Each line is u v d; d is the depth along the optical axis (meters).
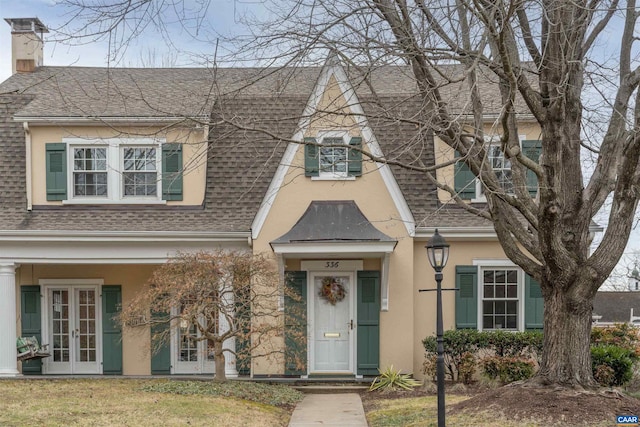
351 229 14.82
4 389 13.27
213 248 15.84
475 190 15.95
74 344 16.56
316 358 15.67
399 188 15.29
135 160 16.42
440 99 10.75
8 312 15.50
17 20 19.55
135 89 17.23
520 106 14.80
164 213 16.22
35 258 15.65
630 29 10.59
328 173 15.38
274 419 11.34
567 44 10.05
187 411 11.19
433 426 10.03
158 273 14.27
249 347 13.90
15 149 16.97
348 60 9.52
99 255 15.75
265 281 14.30
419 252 15.84
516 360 13.97
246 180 16.73
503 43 8.56
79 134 16.16
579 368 10.55
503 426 9.56
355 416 11.84
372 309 15.38
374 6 9.61
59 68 19.92
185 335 14.36
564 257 10.35
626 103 10.44
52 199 16.14
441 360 9.66
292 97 17.56
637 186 10.30
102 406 11.40
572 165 10.79
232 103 17.22
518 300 15.82
